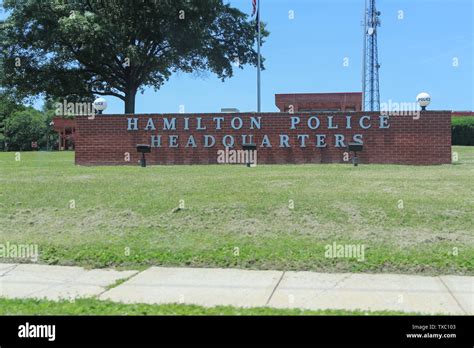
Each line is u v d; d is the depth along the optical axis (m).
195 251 8.48
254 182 12.98
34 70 36.56
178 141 20.03
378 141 19.16
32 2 33.19
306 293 6.62
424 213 9.84
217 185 12.60
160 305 6.11
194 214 10.22
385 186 12.22
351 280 7.18
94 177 14.43
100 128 20.36
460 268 7.56
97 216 10.37
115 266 8.07
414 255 8.02
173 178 13.98
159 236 9.32
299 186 12.33
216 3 37.31
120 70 39.34
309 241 8.83
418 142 18.89
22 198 11.66
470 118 37.66
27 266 8.09
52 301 6.33
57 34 33.41
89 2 36.25
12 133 66.88
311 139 19.47
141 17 36.09
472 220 9.49
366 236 8.98
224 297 6.49
